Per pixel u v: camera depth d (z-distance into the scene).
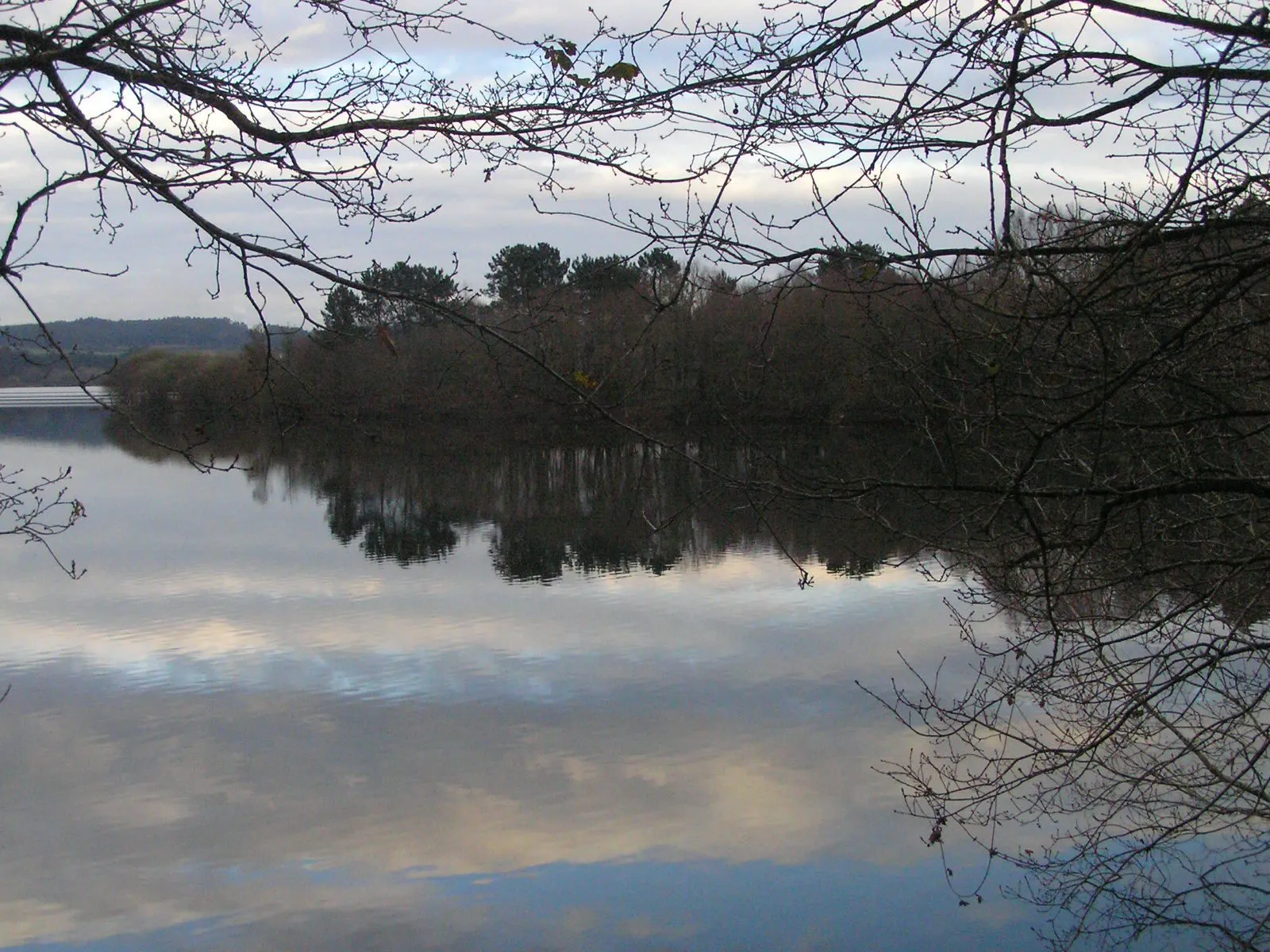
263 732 15.20
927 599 20.39
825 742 13.84
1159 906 8.20
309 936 9.92
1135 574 5.99
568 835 11.70
